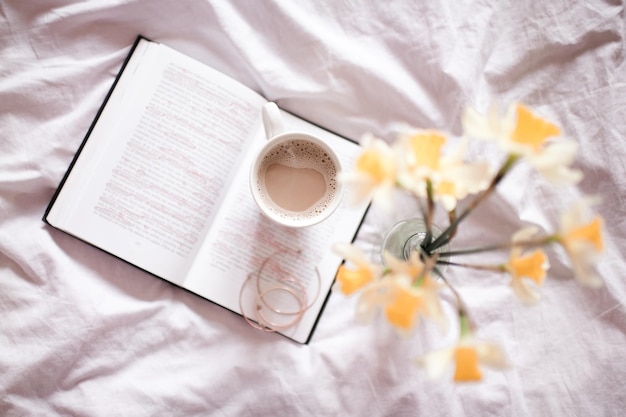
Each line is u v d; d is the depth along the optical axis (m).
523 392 0.64
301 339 0.63
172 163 0.63
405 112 0.65
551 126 0.39
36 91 0.64
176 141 0.63
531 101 0.65
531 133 0.39
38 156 0.64
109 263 0.65
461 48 0.63
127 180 0.63
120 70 0.63
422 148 0.39
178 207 0.63
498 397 0.63
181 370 0.64
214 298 0.63
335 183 0.61
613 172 0.63
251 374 0.63
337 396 0.63
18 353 0.62
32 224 0.64
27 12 0.64
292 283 0.63
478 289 0.65
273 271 0.63
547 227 0.64
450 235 0.46
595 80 0.64
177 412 0.63
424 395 0.63
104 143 0.62
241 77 0.66
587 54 0.64
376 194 0.37
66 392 0.63
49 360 0.62
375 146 0.38
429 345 0.63
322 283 0.63
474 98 0.64
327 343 0.64
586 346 0.64
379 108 0.65
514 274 0.42
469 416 0.63
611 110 0.64
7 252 0.63
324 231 0.63
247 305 0.63
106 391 0.63
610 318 0.63
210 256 0.63
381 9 0.64
